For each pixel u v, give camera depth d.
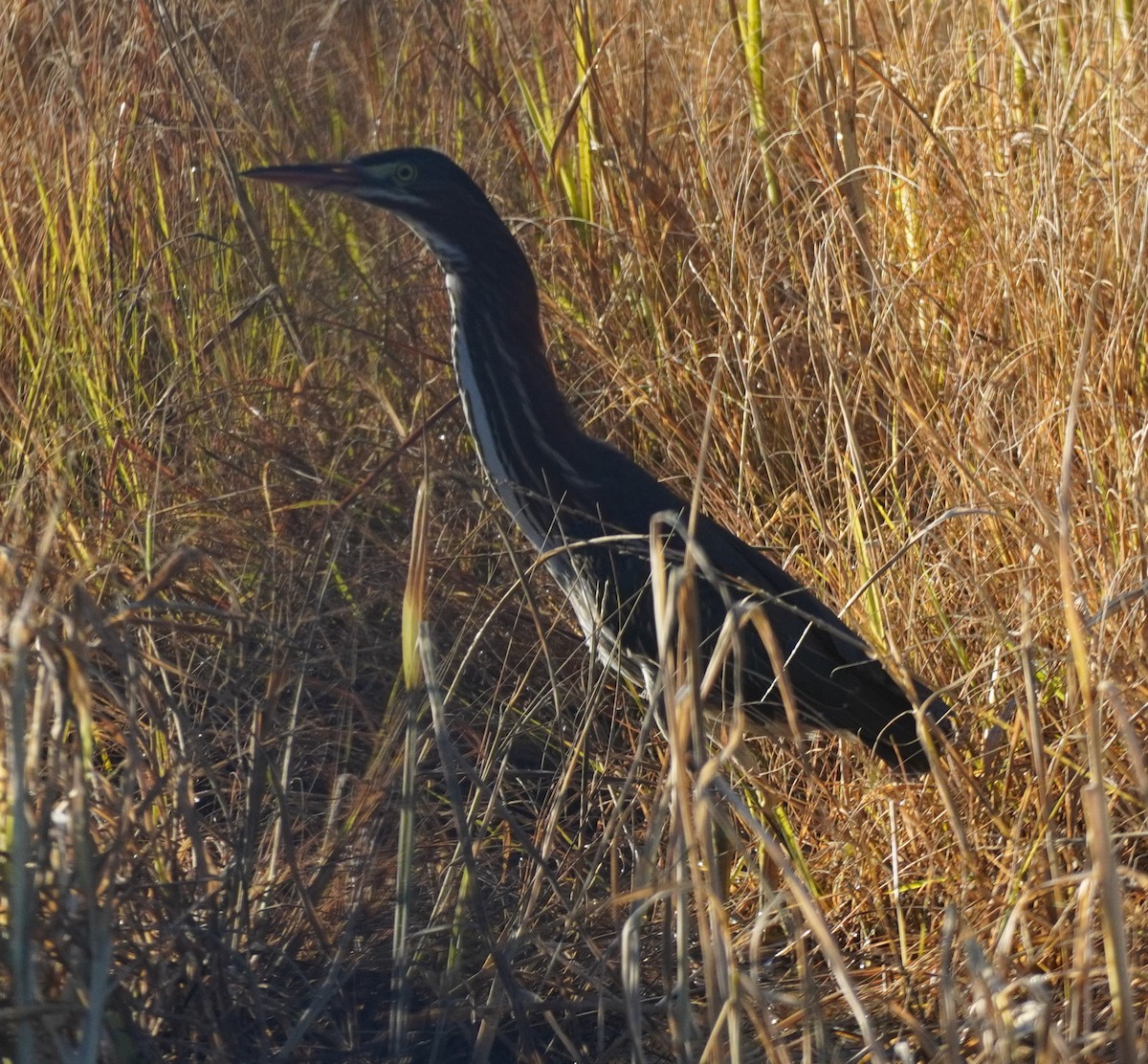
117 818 6.24
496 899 7.27
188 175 10.91
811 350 10.16
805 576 9.55
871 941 7.60
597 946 7.06
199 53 10.77
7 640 5.82
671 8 14.27
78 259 10.38
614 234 11.45
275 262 10.55
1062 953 6.71
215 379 9.98
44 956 5.52
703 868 5.76
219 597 8.77
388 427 10.23
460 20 12.53
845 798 8.16
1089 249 10.29
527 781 8.49
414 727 6.25
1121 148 10.70
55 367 10.09
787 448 10.50
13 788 5.13
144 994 6.10
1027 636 7.11
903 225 11.45
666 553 8.20
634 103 12.64
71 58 10.74
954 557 8.67
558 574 8.80
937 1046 5.85
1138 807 7.51
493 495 9.74
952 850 7.53
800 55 13.72
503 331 8.67
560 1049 6.70
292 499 9.23
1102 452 9.21
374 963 6.72
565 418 8.80
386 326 10.52
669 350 11.05
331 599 8.40
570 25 12.74
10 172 11.14
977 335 9.97
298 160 11.02
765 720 8.44
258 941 6.46
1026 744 7.84
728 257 11.09
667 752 7.81
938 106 11.34
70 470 9.17
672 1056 6.59
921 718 6.73
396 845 7.04
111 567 7.12
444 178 8.58
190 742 6.71
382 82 11.65
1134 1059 5.13
